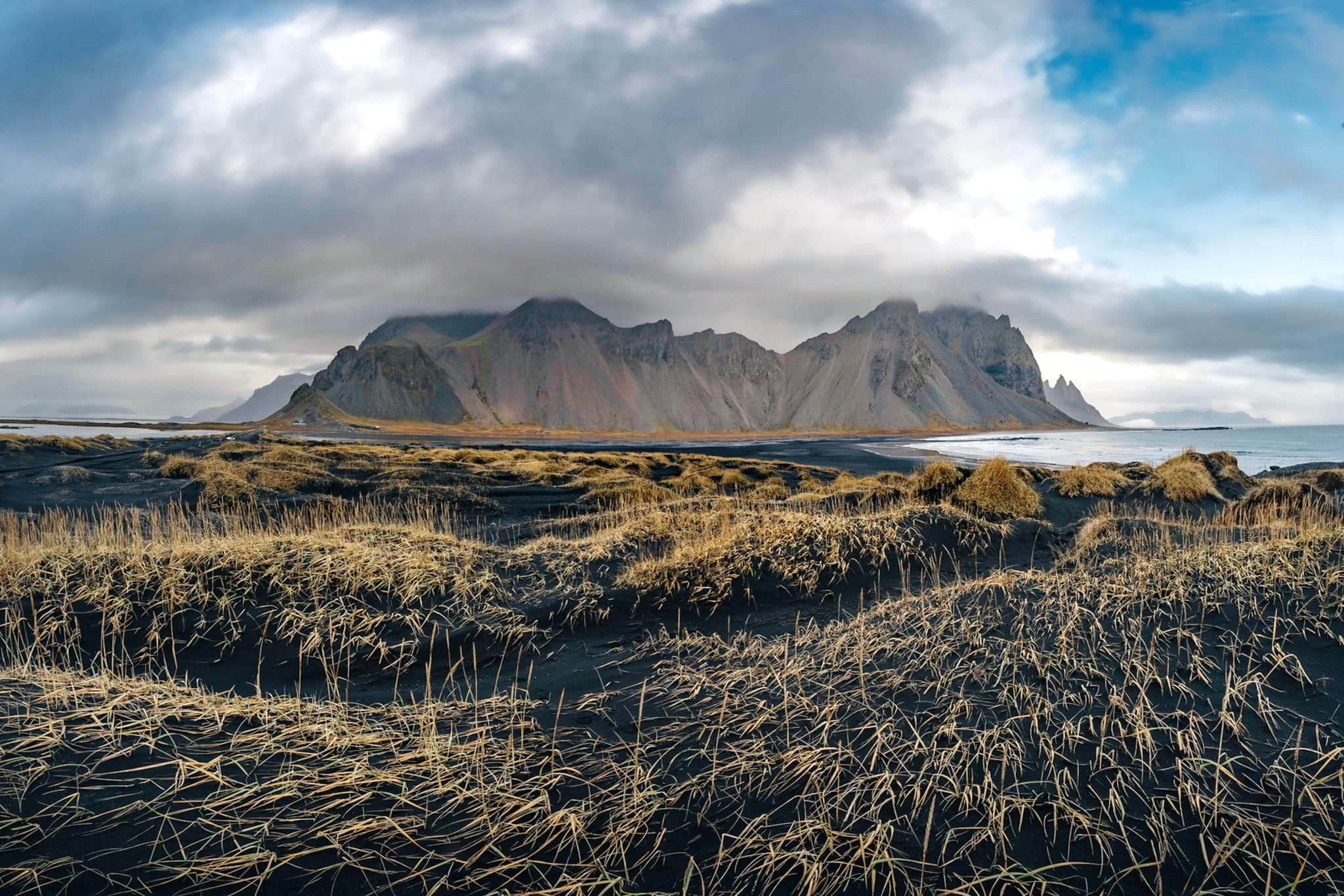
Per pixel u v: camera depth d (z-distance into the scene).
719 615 8.49
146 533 13.02
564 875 3.36
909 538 11.09
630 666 6.72
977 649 6.08
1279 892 3.26
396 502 20.83
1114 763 4.29
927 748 4.52
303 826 3.60
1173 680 5.25
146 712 4.70
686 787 4.24
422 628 7.74
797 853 3.57
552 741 4.93
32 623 7.34
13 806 3.50
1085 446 103.81
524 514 20.52
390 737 4.76
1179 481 20.64
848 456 72.38
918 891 3.32
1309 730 4.53
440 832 3.69
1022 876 3.37
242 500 19.48
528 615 8.28
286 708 5.12
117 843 3.33
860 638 6.68
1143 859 3.52
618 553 10.94
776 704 5.40
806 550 10.21
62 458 33.53
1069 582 7.77
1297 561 7.36
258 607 7.95
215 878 3.17
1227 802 3.88
